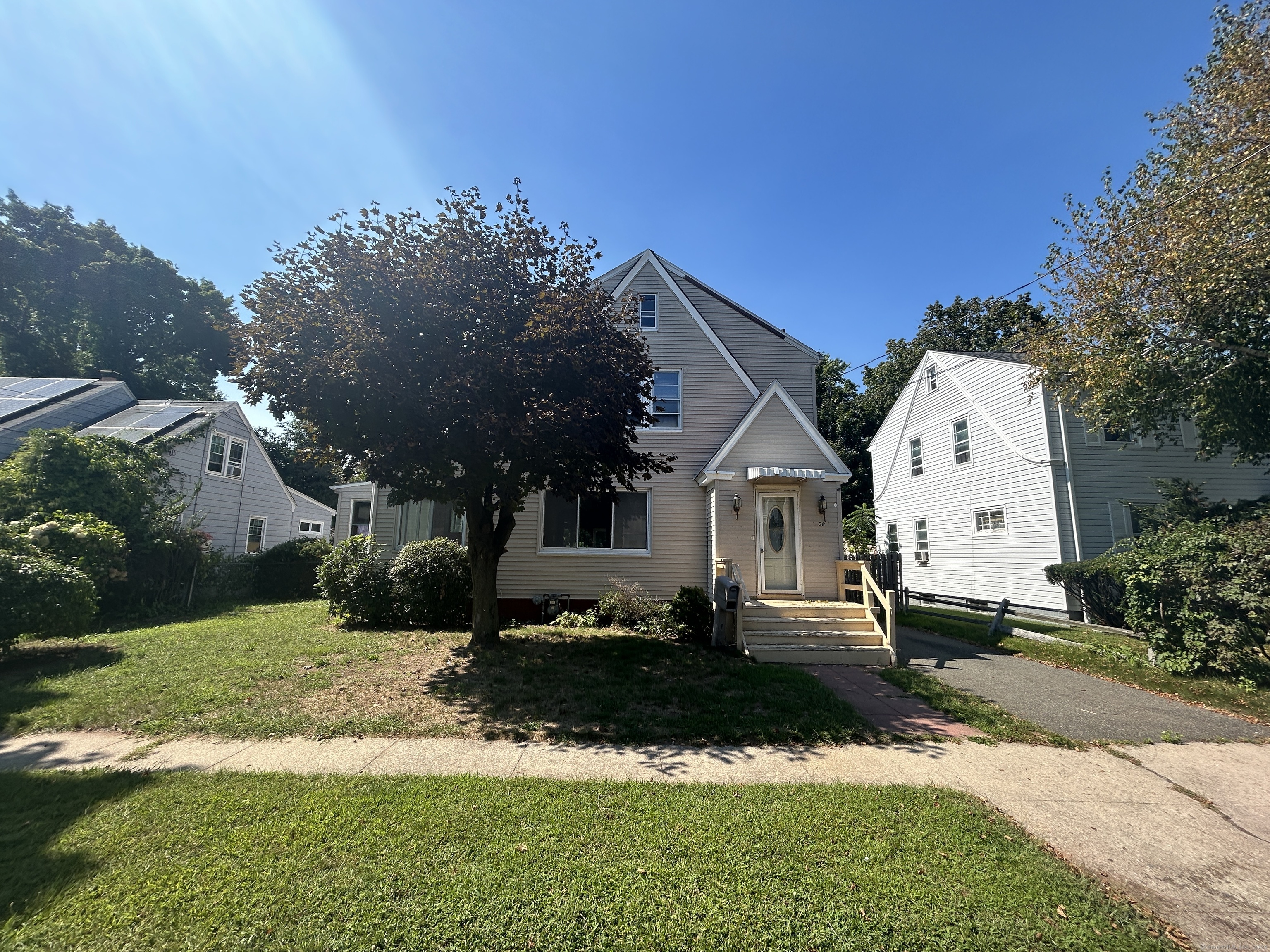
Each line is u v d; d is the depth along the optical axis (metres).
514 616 12.56
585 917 2.78
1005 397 16.80
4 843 3.44
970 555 18.14
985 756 5.19
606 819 3.77
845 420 34.16
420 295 7.42
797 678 7.50
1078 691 7.57
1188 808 4.23
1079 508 14.85
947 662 9.16
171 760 4.83
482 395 7.23
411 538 13.88
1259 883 3.28
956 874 3.21
